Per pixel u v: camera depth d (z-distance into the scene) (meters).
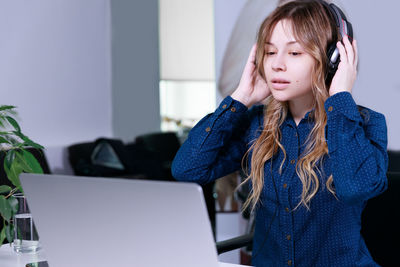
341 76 1.19
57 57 4.06
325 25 1.18
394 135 2.23
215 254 0.78
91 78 4.38
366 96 2.29
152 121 5.05
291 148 1.30
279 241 1.30
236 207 2.86
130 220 0.82
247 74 1.35
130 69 4.77
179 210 0.78
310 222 1.25
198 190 0.75
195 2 5.29
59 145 4.03
